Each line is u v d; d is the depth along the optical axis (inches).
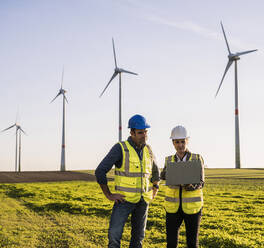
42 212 558.6
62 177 1935.3
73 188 1127.0
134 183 181.5
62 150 2736.2
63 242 329.1
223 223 407.5
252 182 1183.6
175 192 201.5
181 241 314.0
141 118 185.6
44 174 2181.3
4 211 580.1
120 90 2180.1
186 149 209.2
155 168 199.2
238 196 739.4
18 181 1689.2
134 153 184.1
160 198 734.5
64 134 2755.9
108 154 182.1
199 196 199.9
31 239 347.3
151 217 463.8
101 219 473.7
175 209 200.4
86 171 2498.8
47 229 403.9
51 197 811.4
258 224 413.4
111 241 179.0
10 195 919.7
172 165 196.1
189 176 195.0
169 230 202.2
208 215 481.7
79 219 476.7
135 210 186.4
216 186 1039.6
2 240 343.9
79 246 306.8
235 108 2315.5
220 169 2252.7
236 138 2337.6
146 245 303.7
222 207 568.1
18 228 415.5
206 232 350.0
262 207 565.9
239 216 478.3
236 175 1612.9
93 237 344.5
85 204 629.3
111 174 1941.4
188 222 198.4
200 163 197.0
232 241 296.5
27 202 717.3
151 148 197.9
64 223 445.4
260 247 282.8
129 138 189.8
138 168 183.0
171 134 208.2
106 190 180.5
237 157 2343.8
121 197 178.4
